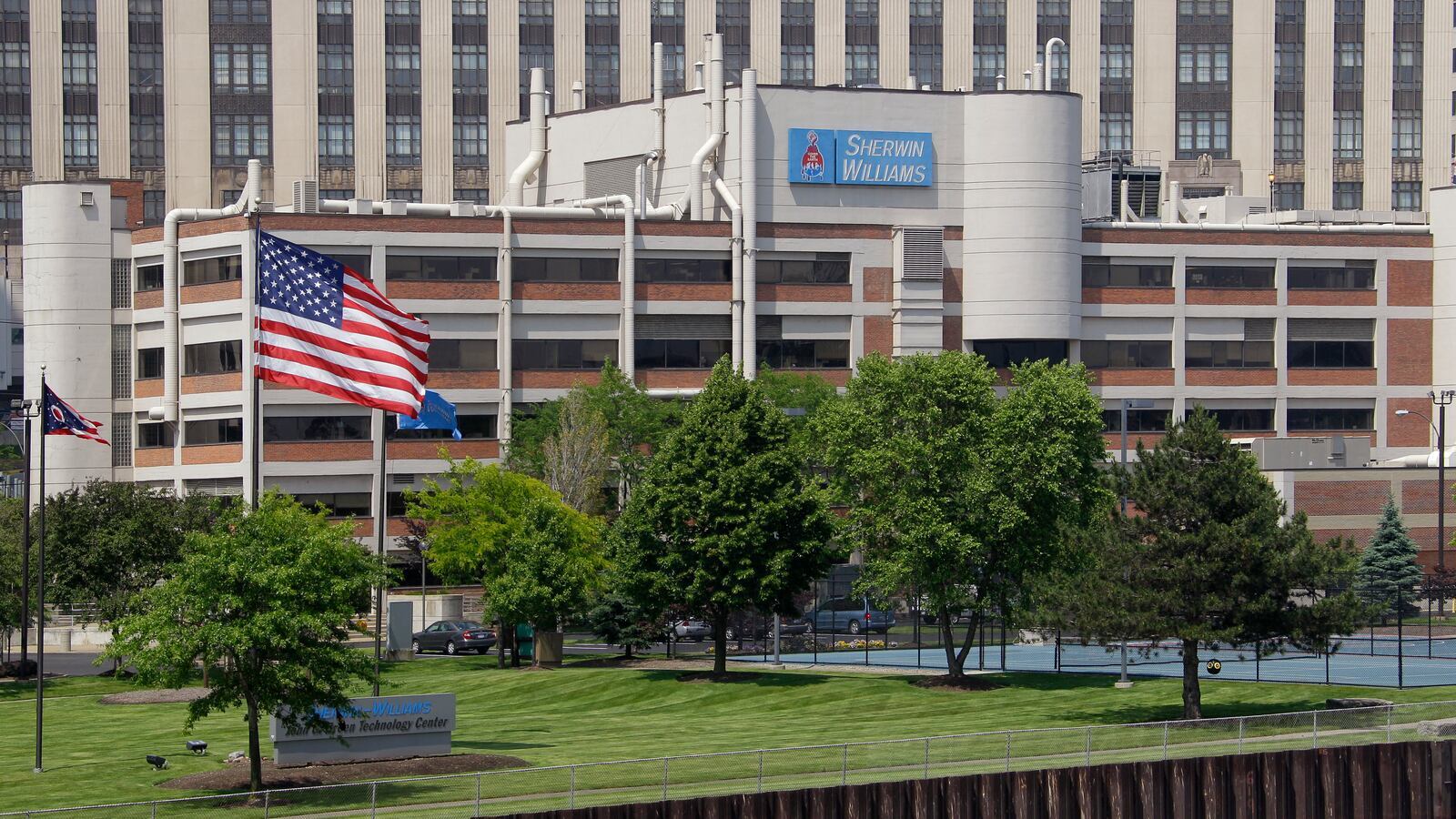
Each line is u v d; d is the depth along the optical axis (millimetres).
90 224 124375
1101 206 144625
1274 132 184000
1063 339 133125
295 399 120375
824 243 130750
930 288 130750
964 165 132875
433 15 177500
